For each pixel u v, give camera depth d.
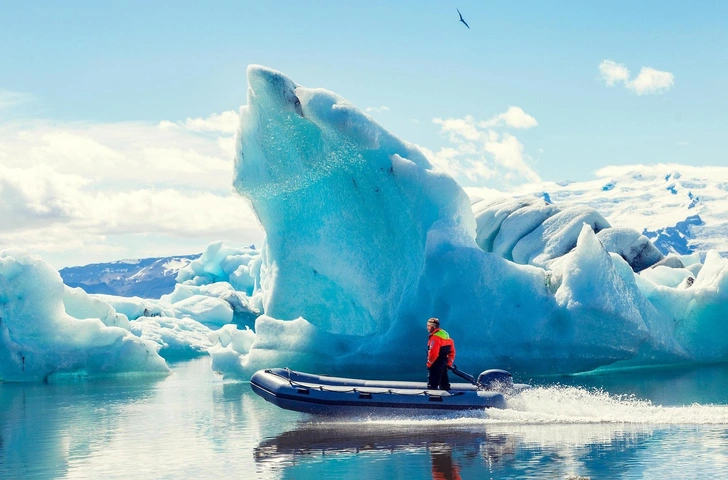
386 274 21.05
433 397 12.02
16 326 22.33
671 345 20.88
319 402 12.27
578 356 18.53
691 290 22.19
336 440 10.52
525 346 18.34
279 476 8.53
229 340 22.03
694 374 19.19
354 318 22.14
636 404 13.11
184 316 40.88
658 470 8.18
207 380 21.47
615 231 28.94
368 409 12.07
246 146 21.94
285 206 22.31
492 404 12.03
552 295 18.72
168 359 32.78
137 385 20.30
